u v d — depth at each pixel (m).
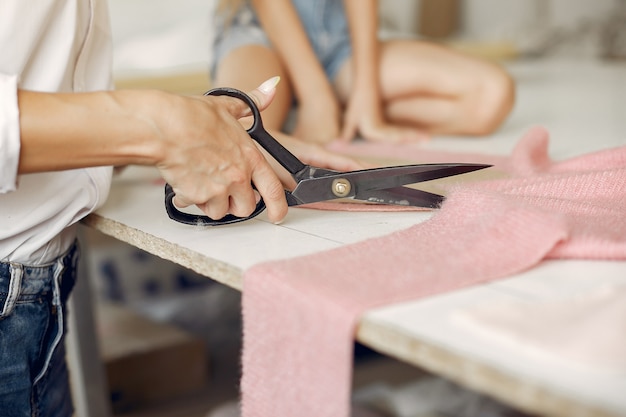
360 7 1.74
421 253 0.70
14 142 0.71
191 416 1.75
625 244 0.70
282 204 0.84
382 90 1.83
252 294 0.67
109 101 0.74
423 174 0.88
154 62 2.39
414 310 0.59
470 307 0.58
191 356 1.84
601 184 0.89
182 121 0.76
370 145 1.61
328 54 1.89
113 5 2.75
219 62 1.74
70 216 0.92
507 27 3.36
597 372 0.49
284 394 0.64
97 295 2.39
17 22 0.83
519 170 1.12
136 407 1.78
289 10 1.72
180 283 2.50
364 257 0.70
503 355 0.52
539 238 0.70
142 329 1.90
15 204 0.88
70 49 0.90
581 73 2.79
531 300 0.61
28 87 0.88
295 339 0.63
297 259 0.70
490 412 1.46
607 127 1.83
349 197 0.88
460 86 1.77
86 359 1.52
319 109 1.70
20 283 0.91
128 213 0.98
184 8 2.78
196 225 0.88
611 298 0.59
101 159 0.75
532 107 2.16
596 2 3.32
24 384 0.95
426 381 1.63
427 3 3.40
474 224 0.75
